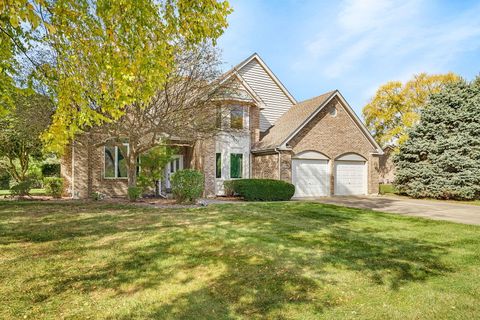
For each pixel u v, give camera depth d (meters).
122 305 4.17
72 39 5.12
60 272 5.32
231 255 6.26
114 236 7.70
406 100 36.94
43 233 7.98
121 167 18.61
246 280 5.04
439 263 6.00
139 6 4.58
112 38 4.93
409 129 21.61
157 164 15.84
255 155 20.05
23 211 11.52
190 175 14.63
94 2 5.46
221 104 16.61
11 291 4.55
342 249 6.80
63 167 18.00
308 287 4.80
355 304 4.27
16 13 3.89
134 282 4.94
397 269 5.62
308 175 19.52
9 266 5.56
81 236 7.70
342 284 4.93
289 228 8.81
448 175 18.92
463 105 19.62
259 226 9.01
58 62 5.29
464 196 18.23
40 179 19.09
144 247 6.77
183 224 9.20
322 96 21.11
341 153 20.48
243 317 3.89
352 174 21.11
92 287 4.74
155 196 18.75
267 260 5.98
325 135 19.94
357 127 21.22
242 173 19.72
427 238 7.98
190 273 5.32
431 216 11.82
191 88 13.44
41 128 12.79
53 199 16.34
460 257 6.38
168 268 5.54
